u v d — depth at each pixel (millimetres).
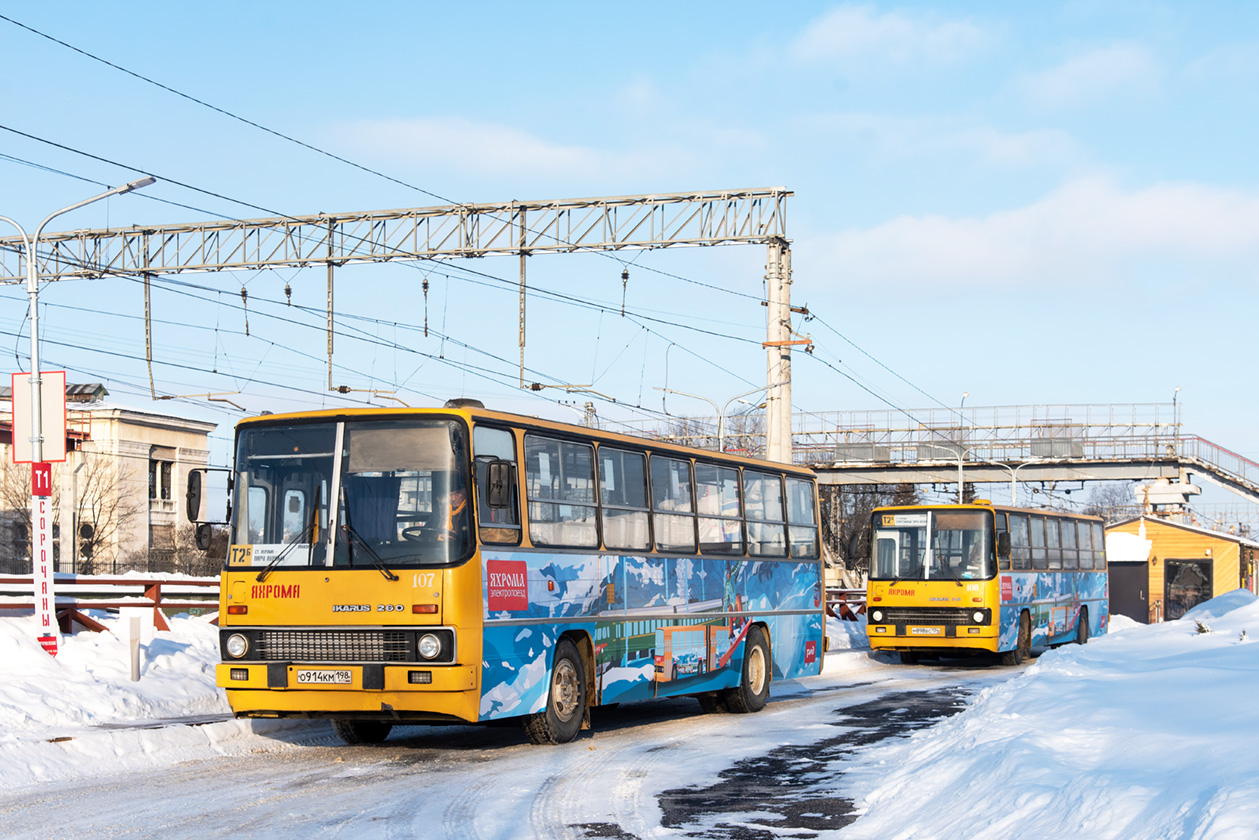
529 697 13102
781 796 10352
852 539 28062
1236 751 7746
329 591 12227
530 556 13242
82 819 9352
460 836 8789
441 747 13625
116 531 63438
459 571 12031
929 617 27047
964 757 10148
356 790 10695
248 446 12883
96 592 20734
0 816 9461
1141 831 6562
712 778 11352
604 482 15031
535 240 34594
